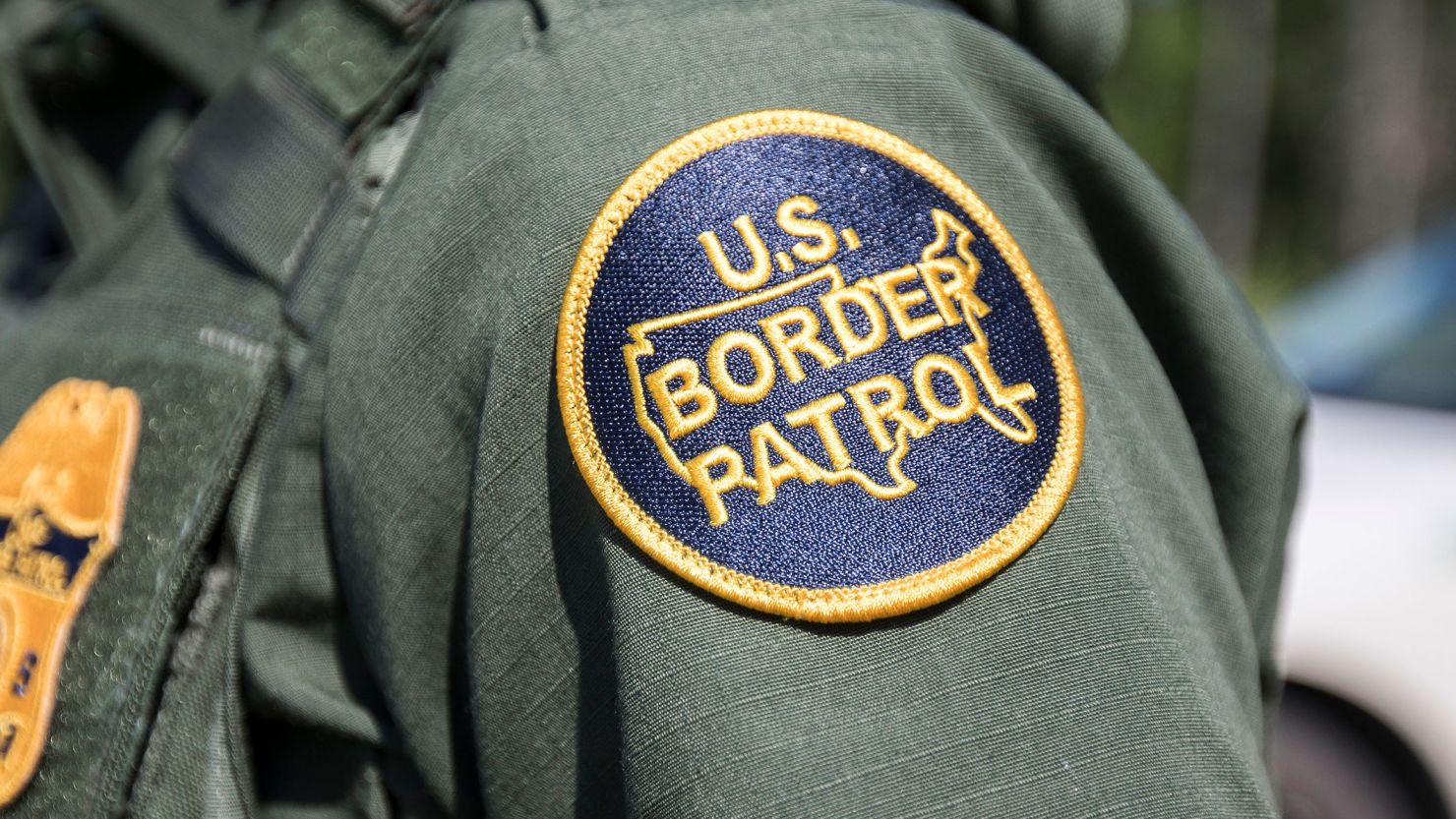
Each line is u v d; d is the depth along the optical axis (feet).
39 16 3.23
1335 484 7.41
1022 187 2.26
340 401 2.29
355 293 2.30
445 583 2.28
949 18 2.40
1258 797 1.87
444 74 2.41
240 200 2.66
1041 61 2.63
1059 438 1.96
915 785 1.79
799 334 1.90
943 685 1.83
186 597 2.54
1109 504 1.98
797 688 1.83
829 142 2.03
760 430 1.88
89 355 2.75
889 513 1.86
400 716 2.34
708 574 1.86
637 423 1.92
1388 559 7.08
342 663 2.52
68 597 2.54
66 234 3.89
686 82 2.11
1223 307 2.52
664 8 2.24
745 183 1.98
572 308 1.99
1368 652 7.00
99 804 2.45
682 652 1.86
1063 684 1.85
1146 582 1.95
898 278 1.96
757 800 1.78
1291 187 48.08
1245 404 2.53
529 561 2.09
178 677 2.52
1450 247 9.16
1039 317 2.04
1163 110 48.55
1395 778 7.02
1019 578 1.89
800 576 1.84
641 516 1.90
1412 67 43.55
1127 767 1.82
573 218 2.04
